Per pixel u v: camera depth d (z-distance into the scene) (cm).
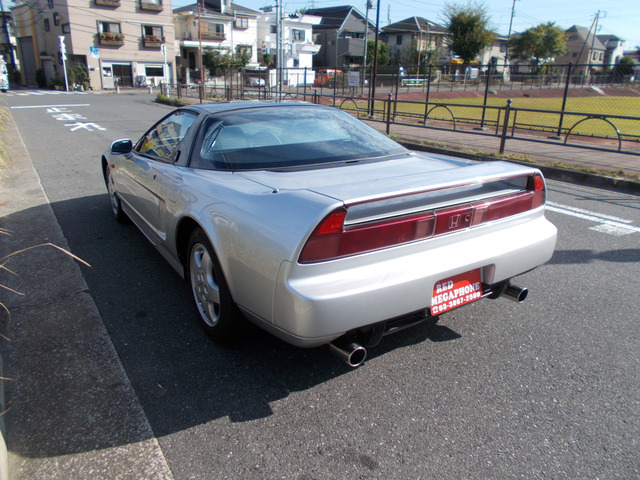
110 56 4191
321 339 198
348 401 229
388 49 5869
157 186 318
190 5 5488
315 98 1772
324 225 190
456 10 4409
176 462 191
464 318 312
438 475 186
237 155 282
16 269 378
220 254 232
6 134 783
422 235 216
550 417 219
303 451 197
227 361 259
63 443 200
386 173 265
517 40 5469
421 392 236
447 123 1524
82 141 1103
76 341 277
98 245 432
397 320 223
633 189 704
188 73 4791
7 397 228
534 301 337
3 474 174
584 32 7638
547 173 809
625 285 365
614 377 250
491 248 241
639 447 201
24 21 4659
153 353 266
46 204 570
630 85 1505
